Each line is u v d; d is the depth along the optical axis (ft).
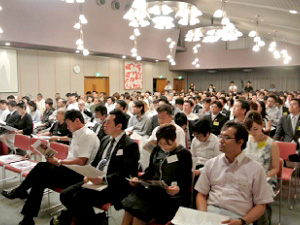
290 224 9.37
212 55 52.60
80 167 7.45
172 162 7.01
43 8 25.23
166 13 17.83
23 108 16.20
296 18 17.49
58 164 8.93
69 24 27.94
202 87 60.03
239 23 29.48
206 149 9.48
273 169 8.50
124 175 8.07
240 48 49.88
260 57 47.96
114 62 43.62
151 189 7.14
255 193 5.90
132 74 46.85
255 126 8.59
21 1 23.59
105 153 9.14
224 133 6.04
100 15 30.27
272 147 8.59
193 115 14.89
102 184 8.26
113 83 43.68
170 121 9.93
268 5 15.80
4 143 13.94
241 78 55.57
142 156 9.58
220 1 19.31
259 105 14.73
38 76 33.76
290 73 50.90
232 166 6.15
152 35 39.42
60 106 20.52
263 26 26.96
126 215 7.19
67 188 8.41
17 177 13.70
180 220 5.53
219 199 6.18
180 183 6.94
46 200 11.22
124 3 32.58
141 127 15.05
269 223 7.79
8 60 30.63
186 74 61.11
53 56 35.32
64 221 8.54
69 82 37.42
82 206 7.85
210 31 24.49
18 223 9.38
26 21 24.91
